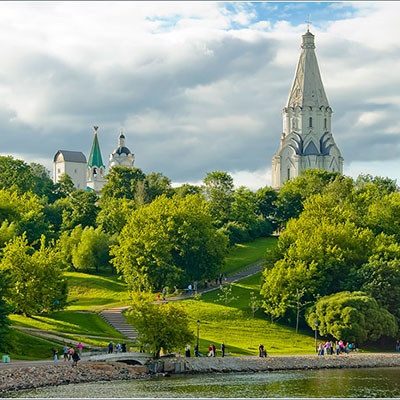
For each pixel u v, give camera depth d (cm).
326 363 10906
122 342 11400
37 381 8700
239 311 13900
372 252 14388
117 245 17075
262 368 10500
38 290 12275
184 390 8550
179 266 15612
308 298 13688
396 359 11375
